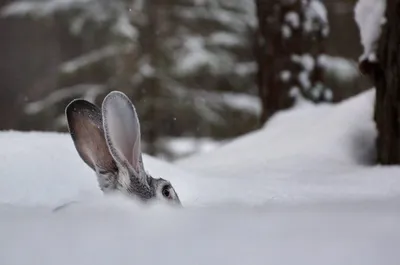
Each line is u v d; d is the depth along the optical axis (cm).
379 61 952
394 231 176
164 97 2612
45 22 2777
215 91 2789
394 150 927
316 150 1031
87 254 164
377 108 974
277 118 1278
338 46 2636
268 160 1011
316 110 1262
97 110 469
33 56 3238
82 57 2670
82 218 206
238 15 2839
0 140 713
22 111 2819
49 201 556
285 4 1508
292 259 154
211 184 691
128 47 2564
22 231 187
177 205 453
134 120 440
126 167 447
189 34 2775
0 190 596
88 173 644
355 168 914
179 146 2642
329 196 577
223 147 1189
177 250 163
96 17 2631
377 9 947
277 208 253
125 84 2555
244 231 178
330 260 153
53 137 743
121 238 174
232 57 2812
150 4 2594
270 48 1523
